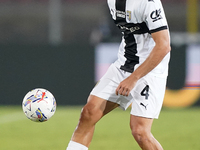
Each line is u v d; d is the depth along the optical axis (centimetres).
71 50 3375
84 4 6575
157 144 1330
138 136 1327
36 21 6469
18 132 2352
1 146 1983
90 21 6456
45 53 3384
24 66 3394
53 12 4991
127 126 2561
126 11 1320
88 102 1408
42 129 2448
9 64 3400
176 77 3344
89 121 1380
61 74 3384
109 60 3372
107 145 2005
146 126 1334
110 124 2631
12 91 3412
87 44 3372
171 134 2308
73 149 1354
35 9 6538
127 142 2081
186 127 2523
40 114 1372
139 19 1308
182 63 3331
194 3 5359
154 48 1252
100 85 1433
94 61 3375
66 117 2875
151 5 1255
